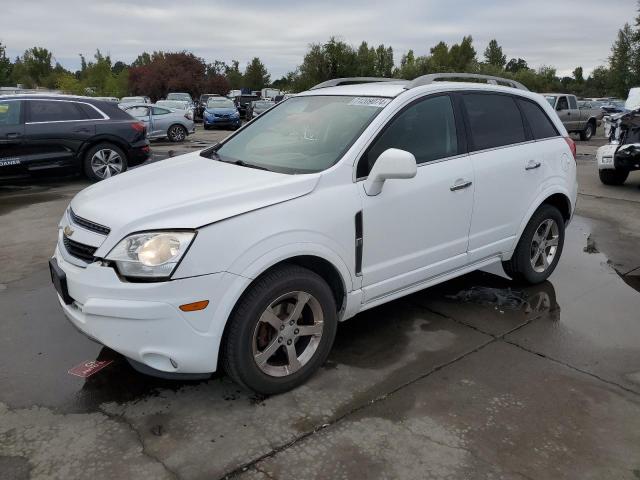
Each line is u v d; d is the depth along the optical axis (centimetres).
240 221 289
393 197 350
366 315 429
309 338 329
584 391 326
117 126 1018
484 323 417
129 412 302
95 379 336
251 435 282
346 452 270
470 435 284
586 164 1462
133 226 281
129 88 5688
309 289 315
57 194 915
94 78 5672
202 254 277
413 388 326
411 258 371
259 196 303
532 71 5719
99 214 301
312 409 305
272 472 256
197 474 255
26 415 299
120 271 279
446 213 387
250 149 394
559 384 333
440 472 257
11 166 927
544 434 285
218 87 5572
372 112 369
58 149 966
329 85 472
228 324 294
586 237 684
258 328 304
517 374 344
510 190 434
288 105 439
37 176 964
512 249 455
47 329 405
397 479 253
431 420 296
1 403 310
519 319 425
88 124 989
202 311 280
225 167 361
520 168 439
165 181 338
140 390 324
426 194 370
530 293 480
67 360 359
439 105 397
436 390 324
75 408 306
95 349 375
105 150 1015
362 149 343
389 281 362
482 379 338
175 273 273
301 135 379
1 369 347
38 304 450
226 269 282
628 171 1056
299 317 318
